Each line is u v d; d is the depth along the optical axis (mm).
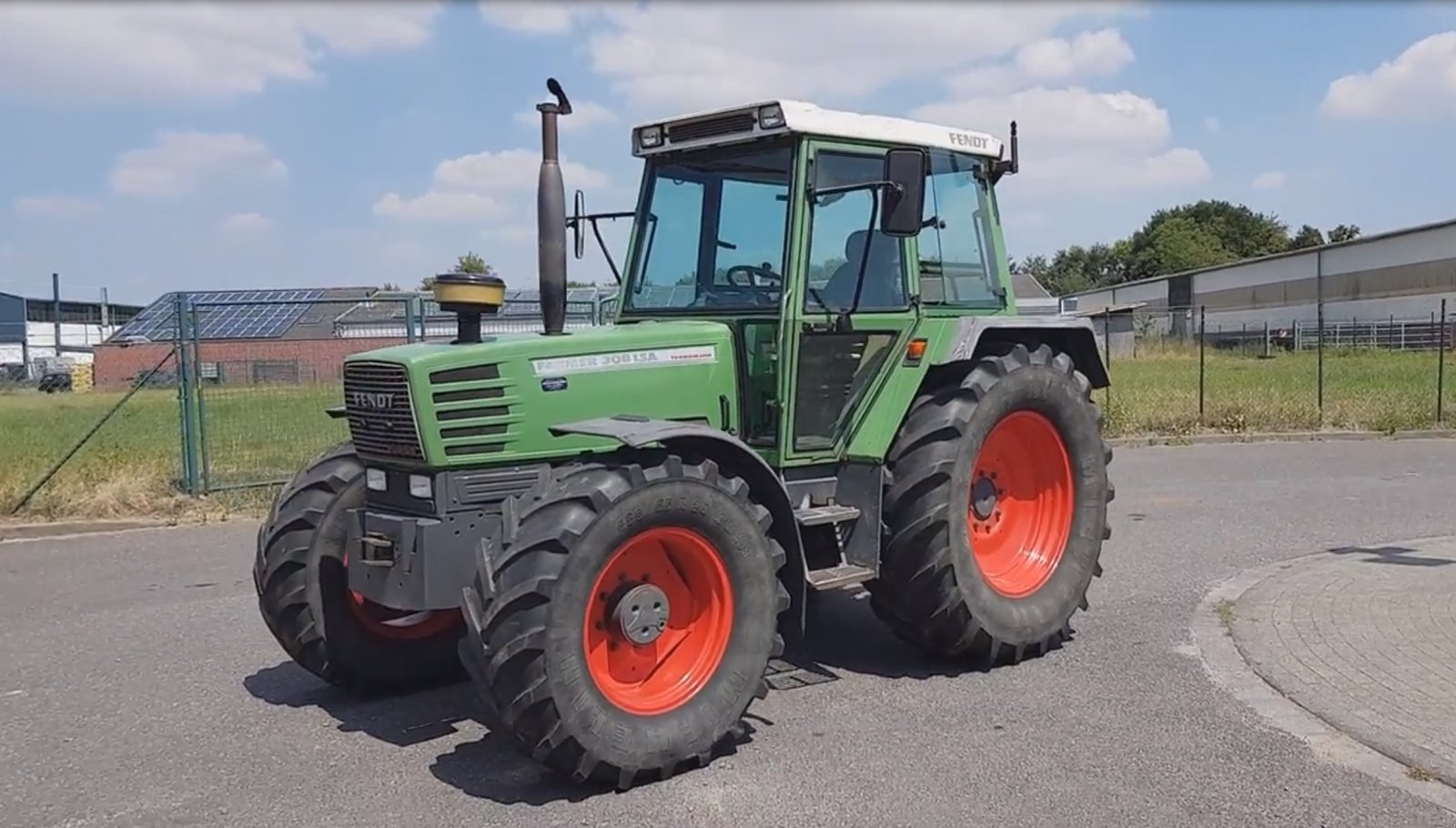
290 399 13578
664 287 5840
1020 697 5328
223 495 11188
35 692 5676
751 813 4113
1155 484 11859
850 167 5551
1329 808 4074
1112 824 3973
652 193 5957
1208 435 15898
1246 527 9336
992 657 5758
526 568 4141
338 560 5391
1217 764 4469
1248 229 91938
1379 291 48094
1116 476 12562
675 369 5191
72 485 11070
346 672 5453
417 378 4590
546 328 5211
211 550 9234
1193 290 61625
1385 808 4070
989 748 4688
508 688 4121
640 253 5965
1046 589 6008
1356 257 49406
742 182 5551
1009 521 6270
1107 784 4301
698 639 4645
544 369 4848
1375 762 4457
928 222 6016
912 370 5695
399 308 15359
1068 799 4180
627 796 4289
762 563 4660
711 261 5652
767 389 5375
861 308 5582
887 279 5734
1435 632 6008
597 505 4230
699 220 5727
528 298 13414
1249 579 7457
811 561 5570
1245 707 5102
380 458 4898
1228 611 6648
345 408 5137
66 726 5168
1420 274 45688
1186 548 8555
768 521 4723
